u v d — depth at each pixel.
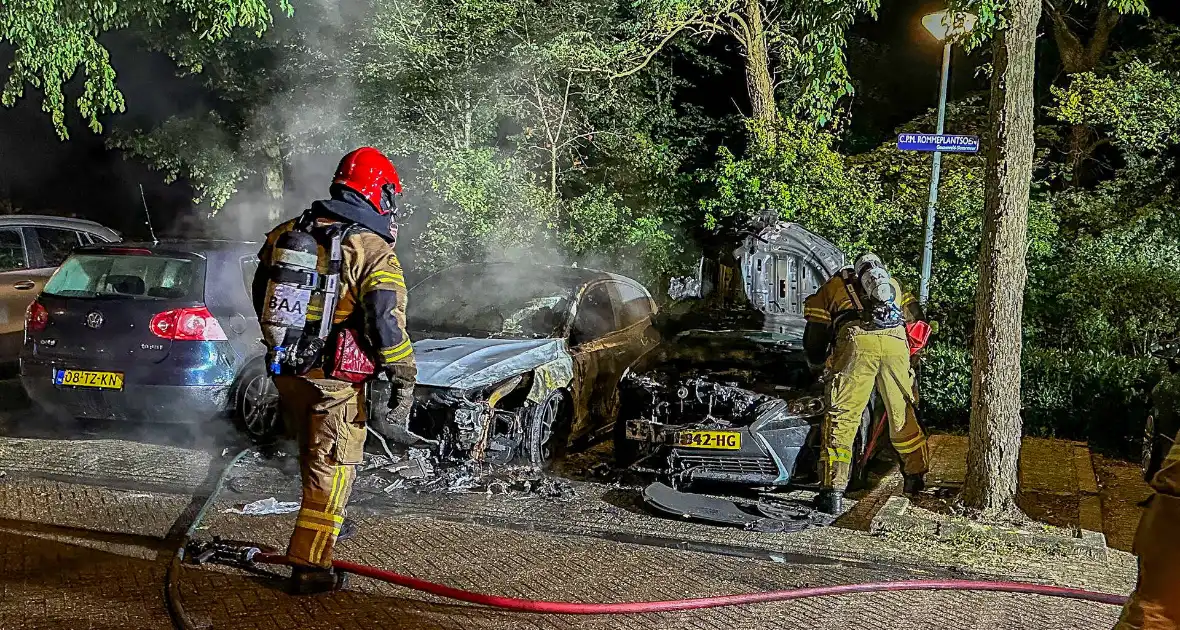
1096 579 5.29
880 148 12.04
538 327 7.49
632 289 8.56
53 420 7.91
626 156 12.98
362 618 4.39
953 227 10.31
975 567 5.36
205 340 7.00
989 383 5.96
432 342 7.12
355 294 4.50
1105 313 9.99
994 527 5.82
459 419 6.32
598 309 7.96
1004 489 6.00
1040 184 13.28
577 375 7.27
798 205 10.69
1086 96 12.61
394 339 4.44
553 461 7.21
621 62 13.25
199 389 6.95
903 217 10.59
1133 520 6.64
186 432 7.60
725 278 7.86
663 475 6.57
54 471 6.47
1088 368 8.62
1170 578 3.34
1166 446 3.88
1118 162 14.66
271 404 7.22
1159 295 9.88
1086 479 7.16
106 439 7.35
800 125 11.38
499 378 6.52
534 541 5.56
